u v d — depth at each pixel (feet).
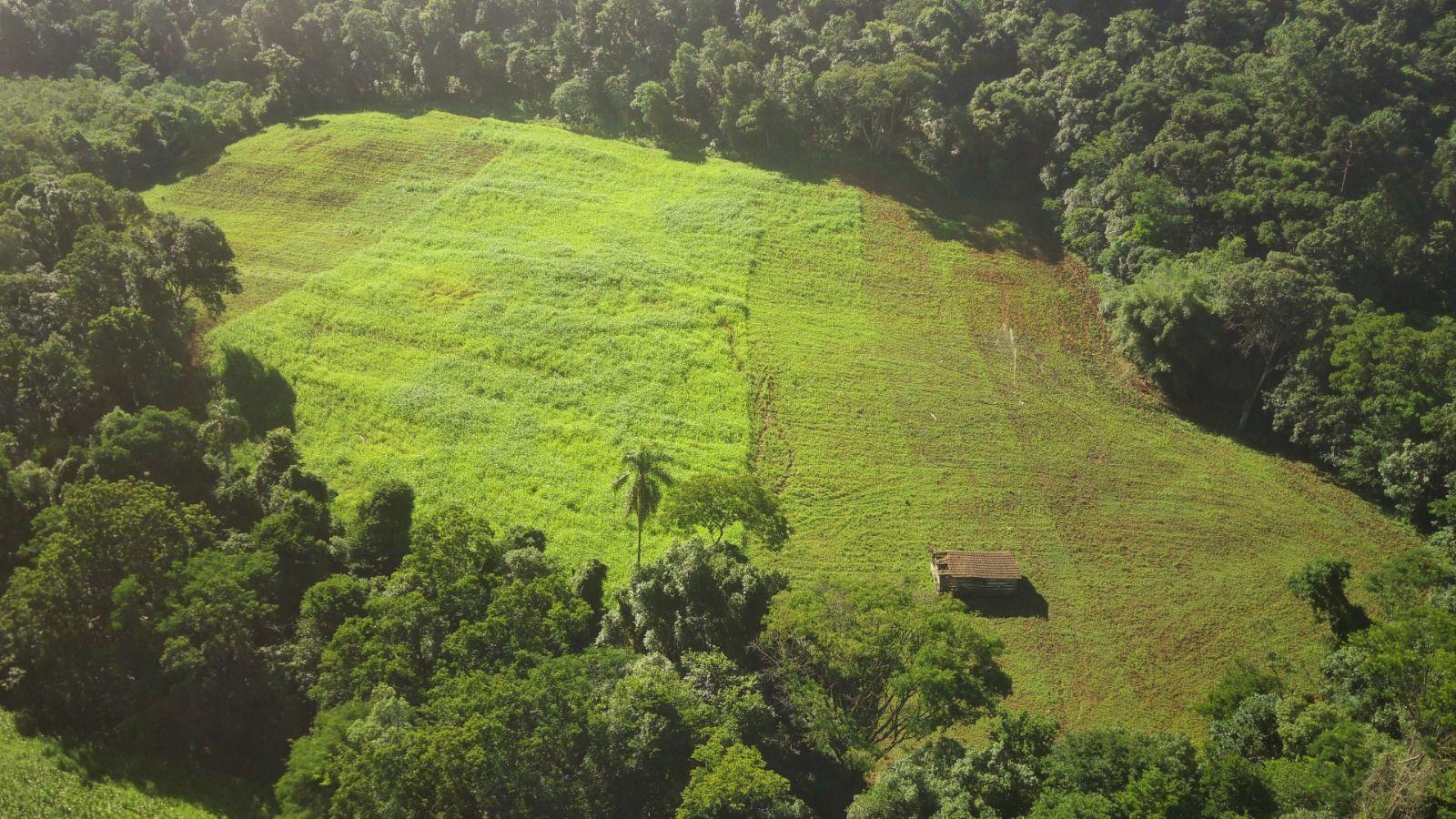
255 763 175.73
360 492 260.62
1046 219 405.59
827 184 430.20
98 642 178.70
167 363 278.46
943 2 454.40
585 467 275.39
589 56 490.49
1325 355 285.02
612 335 329.11
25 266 283.38
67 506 182.39
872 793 157.79
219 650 173.99
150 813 163.63
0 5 484.74
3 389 240.94
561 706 157.79
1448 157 340.39
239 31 495.00
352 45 496.64
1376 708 182.50
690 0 485.56
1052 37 438.40
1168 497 275.18
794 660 177.88
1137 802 147.74
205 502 227.20
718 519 211.82
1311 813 146.72
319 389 299.17
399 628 179.93
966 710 167.12
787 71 446.19
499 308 339.36
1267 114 364.58
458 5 515.91
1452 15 392.47
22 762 167.22
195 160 440.86
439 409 293.02
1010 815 156.35
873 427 298.35
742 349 328.08
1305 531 263.08
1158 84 390.42
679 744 161.58
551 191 415.85
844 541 254.68
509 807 150.61
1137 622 234.38
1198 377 312.71
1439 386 261.65
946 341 341.62
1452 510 237.45
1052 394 317.01
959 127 418.51
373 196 414.00
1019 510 268.82
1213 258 320.91
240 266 361.92
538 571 203.72
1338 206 321.52
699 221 396.16
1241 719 183.52
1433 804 150.10
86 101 448.24
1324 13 408.46
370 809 144.56
